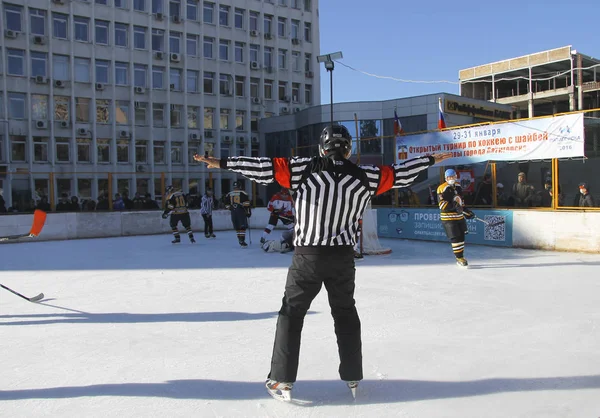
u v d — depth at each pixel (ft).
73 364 14.08
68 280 28.32
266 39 151.74
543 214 38.27
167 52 133.59
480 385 12.18
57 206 60.75
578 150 36.65
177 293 24.03
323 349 15.02
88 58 122.62
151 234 62.03
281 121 139.74
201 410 11.02
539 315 18.79
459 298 21.93
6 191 99.50
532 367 13.30
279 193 41.98
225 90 145.18
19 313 20.31
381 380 12.59
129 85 128.57
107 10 124.98
